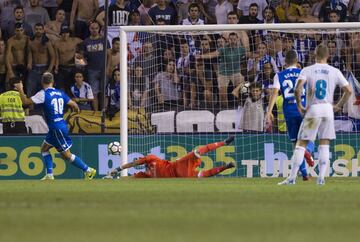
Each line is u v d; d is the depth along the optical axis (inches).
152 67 2610.7
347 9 2714.1
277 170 2431.1
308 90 1635.1
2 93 2615.7
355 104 2507.4
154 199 1207.6
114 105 2608.3
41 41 2679.6
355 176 2391.7
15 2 2714.1
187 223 825.5
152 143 2519.7
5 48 2677.2
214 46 2596.0
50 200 1198.9
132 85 2596.0
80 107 2620.6
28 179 2396.7
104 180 2047.2
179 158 2380.7
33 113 2581.2
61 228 780.0
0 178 2439.7
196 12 2723.9
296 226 794.2
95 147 2439.7
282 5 2714.1
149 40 2618.1
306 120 1647.4
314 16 2714.1
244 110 2509.8
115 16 2709.2
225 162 2437.3
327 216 907.4
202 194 1342.3
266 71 2581.2
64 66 2667.3
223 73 2591.0
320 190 1475.1
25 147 2440.9
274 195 1307.8
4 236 705.0
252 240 673.0
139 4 2728.8
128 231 751.1
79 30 2694.4
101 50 2662.4
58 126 2123.5
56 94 2116.1
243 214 931.3
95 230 761.0
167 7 2731.3
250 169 2433.6
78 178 2425.0
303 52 2600.9
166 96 2591.0
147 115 2564.0
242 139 2453.2
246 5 2714.1
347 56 2581.2
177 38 2610.7
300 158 1701.5
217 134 2466.8
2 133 2522.1
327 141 1679.4
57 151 2381.9
